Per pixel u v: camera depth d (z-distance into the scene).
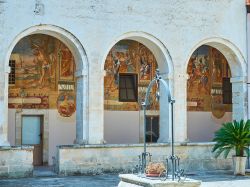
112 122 31.16
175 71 27.77
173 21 27.80
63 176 24.78
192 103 33.25
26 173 24.19
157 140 30.58
